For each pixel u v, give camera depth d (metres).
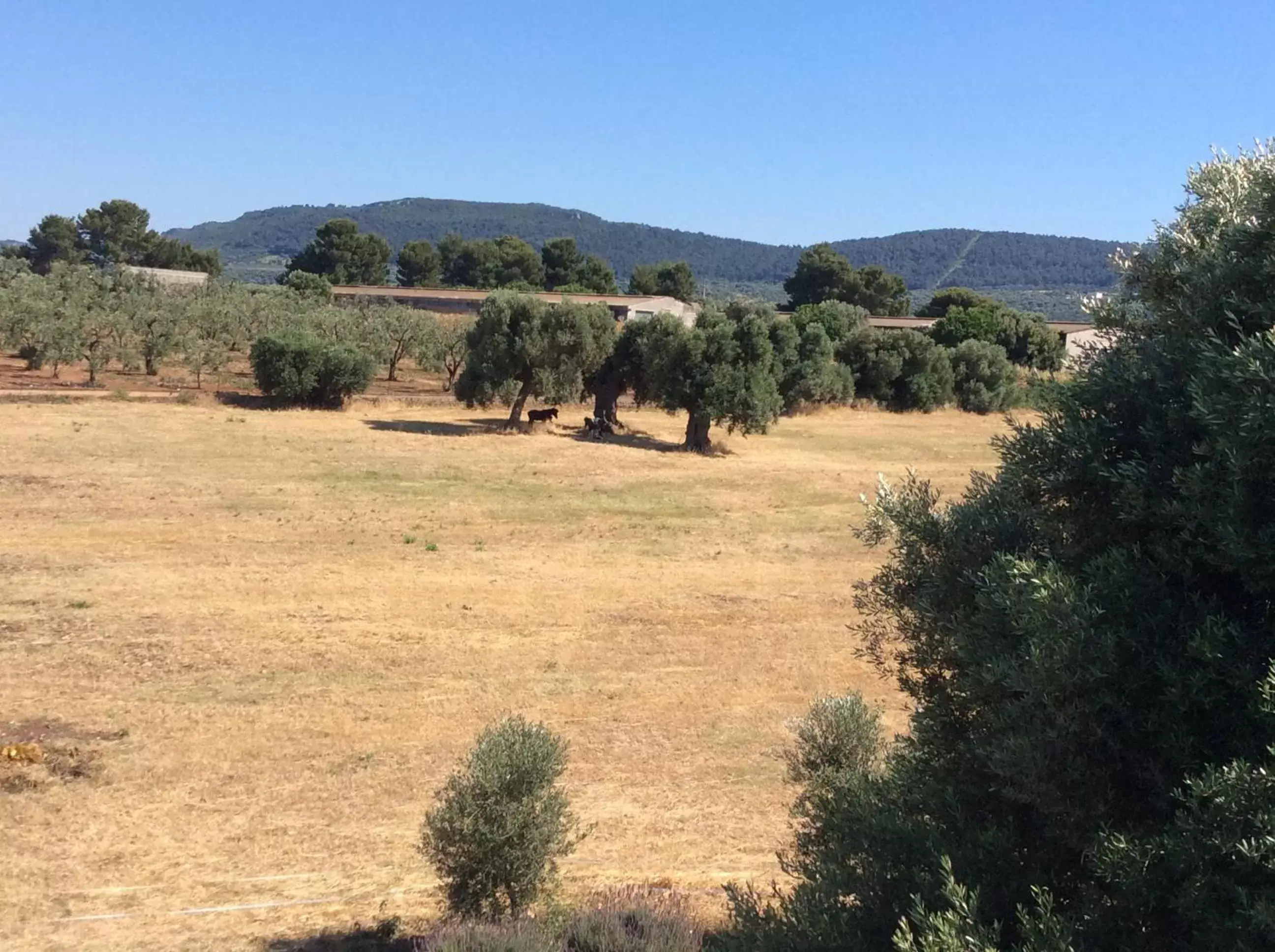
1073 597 4.66
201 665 16.55
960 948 4.14
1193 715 4.57
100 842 11.14
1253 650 4.50
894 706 15.82
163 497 28.08
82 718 14.27
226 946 8.98
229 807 12.16
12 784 12.20
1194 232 6.12
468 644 18.27
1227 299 5.26
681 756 14.02
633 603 21.38
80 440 34.78
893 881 5.21
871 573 24.72
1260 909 3.78
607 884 10.17
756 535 28.56
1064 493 5.52
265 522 26.28
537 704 15.70
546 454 39.38
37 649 16.75
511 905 9.44
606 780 13.18
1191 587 4.95
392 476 33.22
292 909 9.77
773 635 19.56
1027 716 4.86
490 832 9.32
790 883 9.92
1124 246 6.47
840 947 5.16
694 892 9.80
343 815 12.07
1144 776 4.61
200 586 20.66
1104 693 4.59
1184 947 4.32
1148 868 4.27
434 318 64.50
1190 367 5.12
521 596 21.39
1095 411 5.54
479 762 9.74
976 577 5.53
